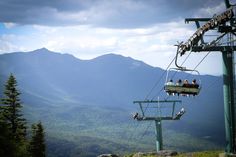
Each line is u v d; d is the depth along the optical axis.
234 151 30.91
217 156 37.72
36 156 84.44
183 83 34.69
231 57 30.02
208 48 30.14
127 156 51.81
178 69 34.91
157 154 47.09
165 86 35.25
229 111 30.58
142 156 47.56
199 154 41.06
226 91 30.39
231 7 24.80
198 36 29.36
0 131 53.09
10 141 53.16
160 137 59.41
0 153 51.00
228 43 29.61
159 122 59.19
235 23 27.06
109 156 53.72
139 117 58.97
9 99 74.44
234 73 30.28
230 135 30.80
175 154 46.03
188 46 31.16
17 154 53.31
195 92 34.75
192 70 34.81
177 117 58.41
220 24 26.66
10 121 73.75
